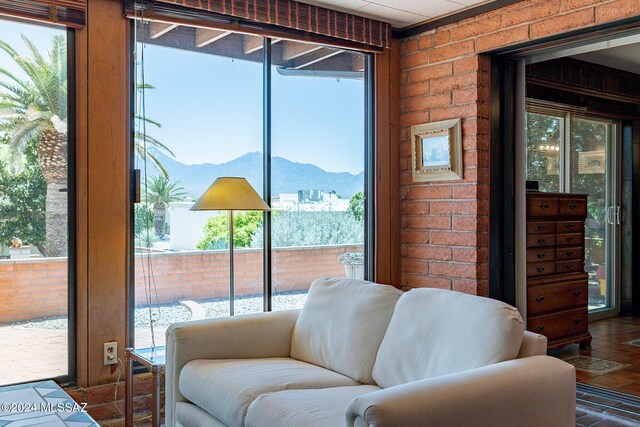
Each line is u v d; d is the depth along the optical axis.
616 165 6.20
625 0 3.05
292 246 3.96
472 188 3.85
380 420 1.63
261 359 2.81
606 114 5.82
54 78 3.18
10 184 3.07
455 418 1.74
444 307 2.33
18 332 3.09
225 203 3.14
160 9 3.34
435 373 2.19
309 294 3.02
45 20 3.04
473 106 3.83
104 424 3.16
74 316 3.22
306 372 2.55
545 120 5.36
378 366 2.44
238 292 3.74
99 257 3.21
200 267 3.59
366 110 4.32
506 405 1.86
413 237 4.32
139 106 3.36
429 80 4.15
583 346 4.77
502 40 3.65
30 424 2.03
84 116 3.17
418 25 4.21
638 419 3.18
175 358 2.69
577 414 3.28
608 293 6.21
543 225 4.42
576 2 3.26
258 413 2.12
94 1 3.18
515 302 4.05
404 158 4.37
